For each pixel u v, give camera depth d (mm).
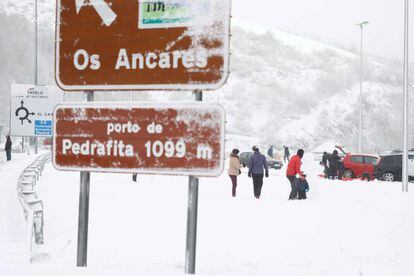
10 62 112562
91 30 6516
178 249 10016
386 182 27750
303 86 120562
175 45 6145
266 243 10711
